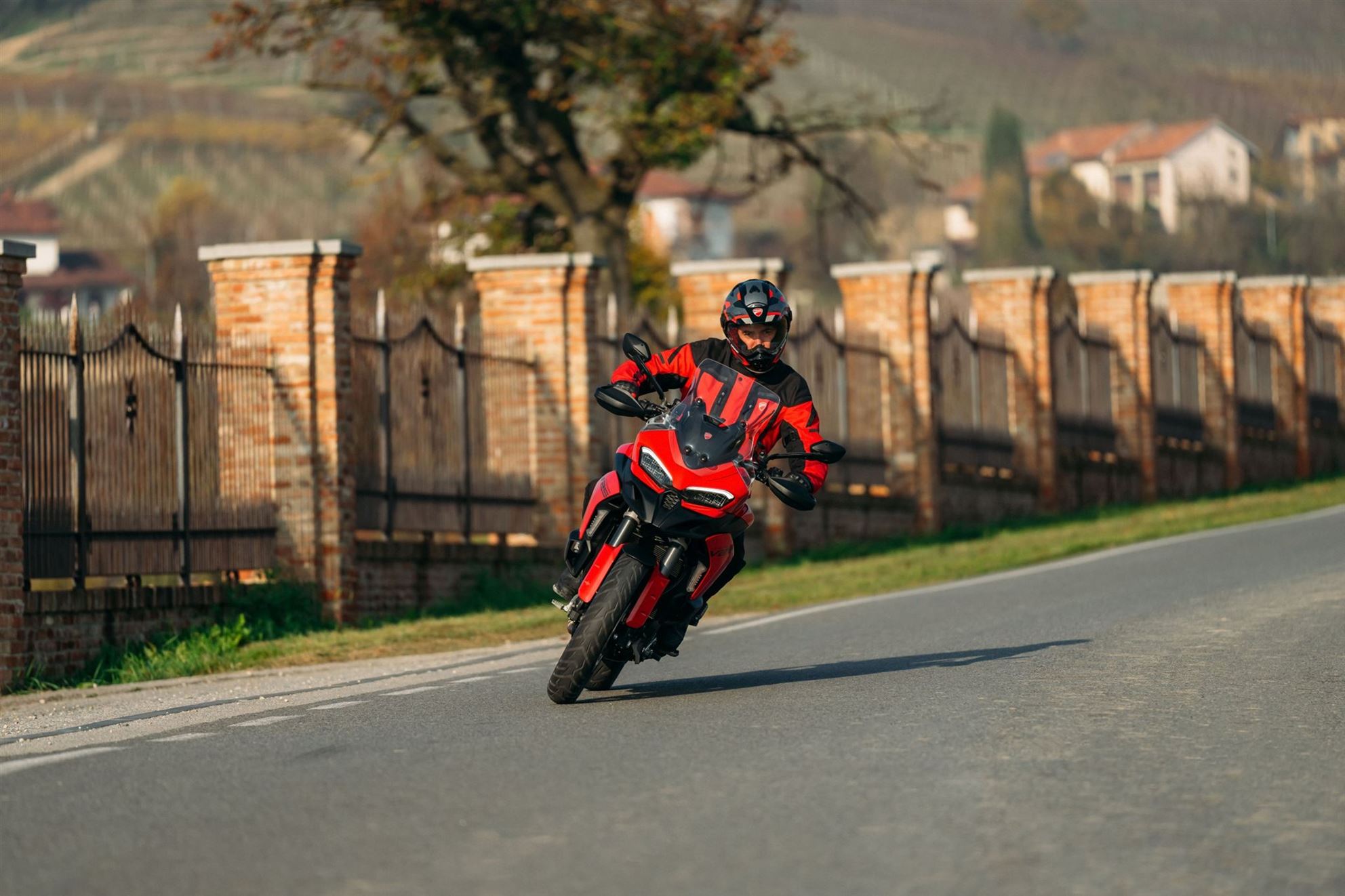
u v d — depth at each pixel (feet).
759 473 111.24
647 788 83.30
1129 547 265.95
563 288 248.11
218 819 79.61
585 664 110.73
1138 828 74.84
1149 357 415.44
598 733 100.42
